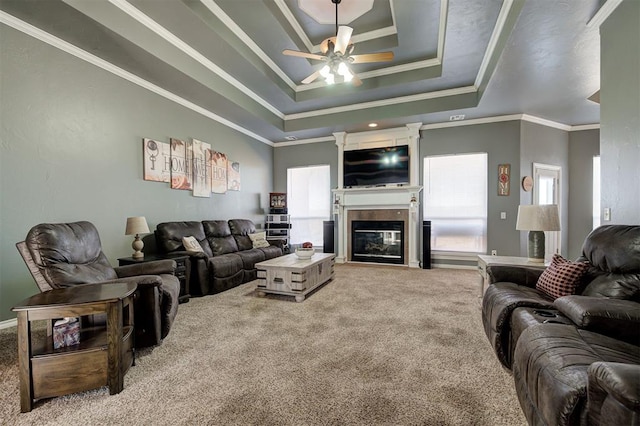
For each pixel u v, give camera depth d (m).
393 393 1.61
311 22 3.73
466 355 2.04
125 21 2.80
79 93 3.02
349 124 5.53
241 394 1.61
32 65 2.65
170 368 1.89
